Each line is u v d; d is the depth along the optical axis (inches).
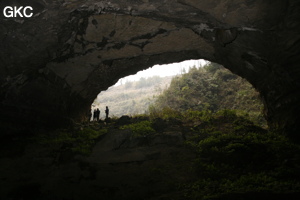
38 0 386.9
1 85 461.1
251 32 455.5
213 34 524.7
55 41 474.0
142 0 417.4
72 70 611.5
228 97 1190.3
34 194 334.6
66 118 635.5
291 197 262.1
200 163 390.0
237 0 388.2
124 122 666.2
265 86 554.3
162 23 514.0
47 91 564.7
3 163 395.2
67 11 425.4
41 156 426.3
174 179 362.3
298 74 432.8
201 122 586.2
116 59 649.0
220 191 305.1
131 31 537.0
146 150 449.7
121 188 354.6
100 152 451.2
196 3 410.3
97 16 478.6
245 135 486.9
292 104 461.4
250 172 350.3
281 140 445.7
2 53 435.8
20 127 496.7
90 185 363.9
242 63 574.2
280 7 388.5
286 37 416.8
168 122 589.9
